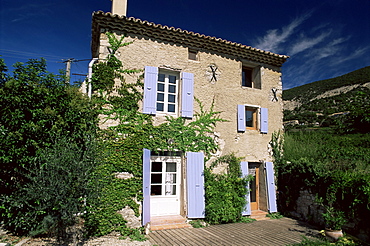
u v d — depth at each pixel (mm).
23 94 5469
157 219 7031
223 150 8320
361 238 6164
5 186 5312
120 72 7148
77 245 5172
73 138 5816
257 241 5887
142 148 6926
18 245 4887
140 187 6680
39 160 4766
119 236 6035
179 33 7785
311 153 9914
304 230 6918
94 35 7980
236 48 8734
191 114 7852
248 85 9836
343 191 6664
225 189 7660
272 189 8781
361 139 11914
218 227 7090
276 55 9367
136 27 7352
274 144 9398
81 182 4402
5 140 5043
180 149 7539
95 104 6719
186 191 7336
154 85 7367
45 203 4516
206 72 8453
